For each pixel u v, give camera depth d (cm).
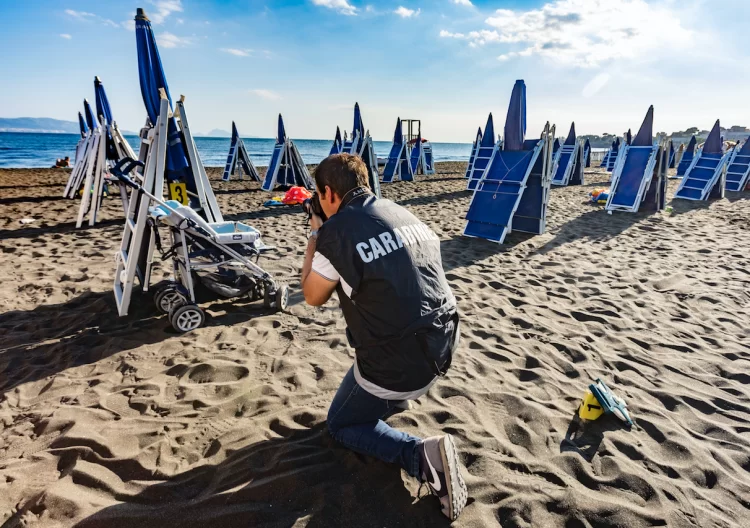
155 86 414
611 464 235
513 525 194
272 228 863
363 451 212
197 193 436
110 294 472
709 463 239
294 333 391
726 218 1061
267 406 279
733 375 339
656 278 580
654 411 288
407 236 189
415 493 211
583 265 644
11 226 820
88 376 314
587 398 281
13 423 261
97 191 834
